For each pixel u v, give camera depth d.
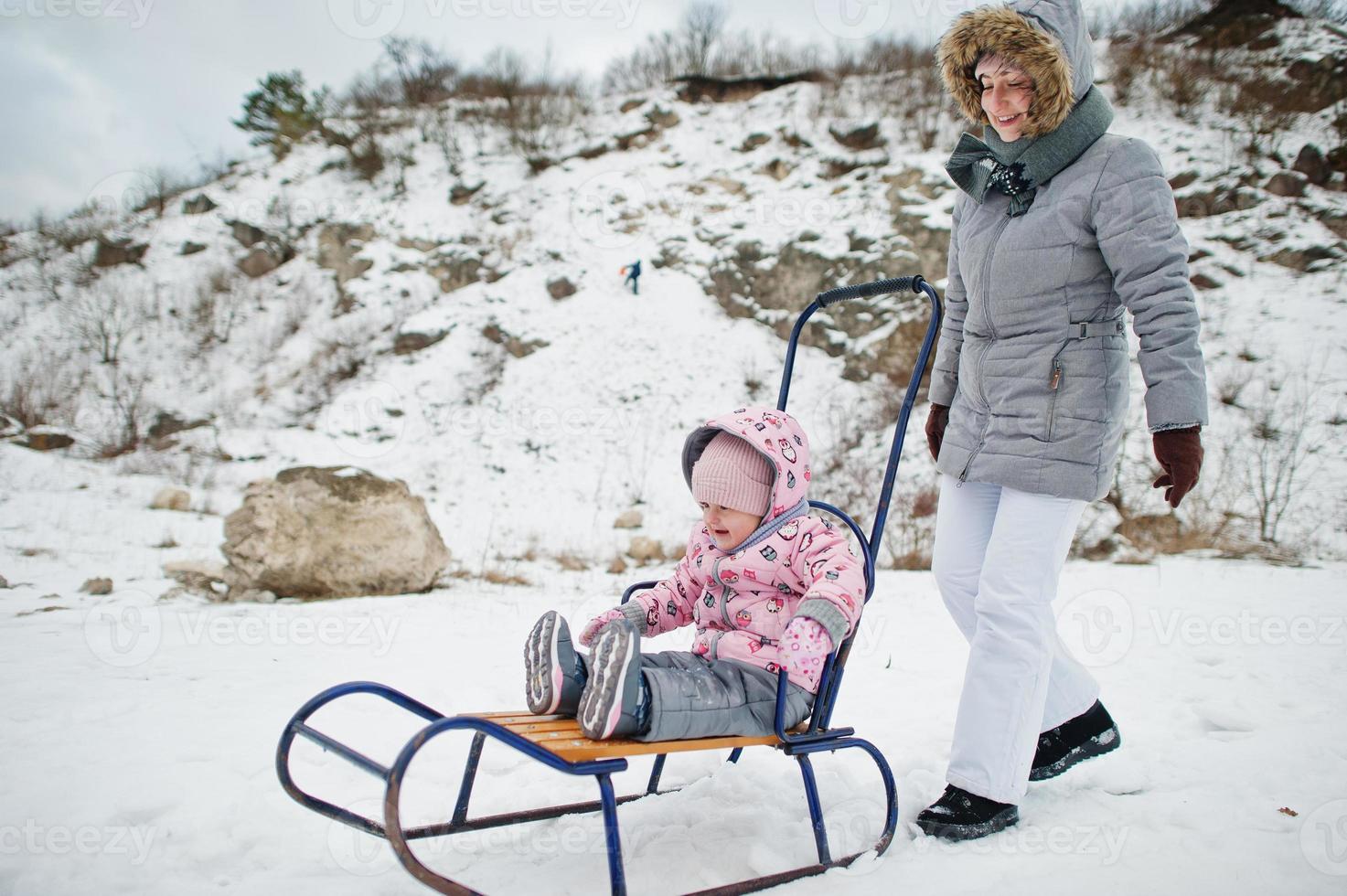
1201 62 17.02
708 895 1.81
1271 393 11.66
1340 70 15.80
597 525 11.93
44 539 8.81
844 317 14.80
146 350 16.30
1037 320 2.41
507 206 18.25
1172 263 2.21
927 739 3.19
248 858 2.08
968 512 2.61
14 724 3.06
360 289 17.08
